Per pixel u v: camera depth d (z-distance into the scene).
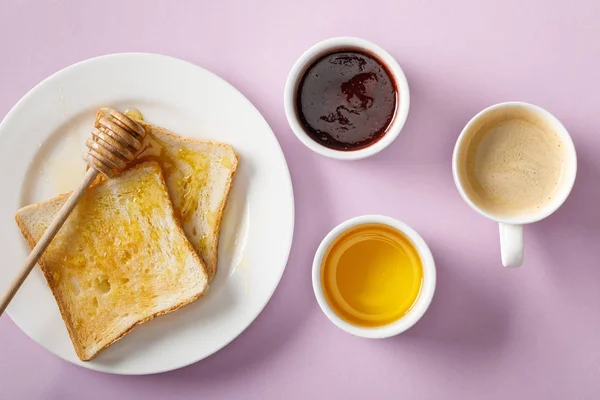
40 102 0.58
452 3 0.58
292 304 0.59
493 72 0.58
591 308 0.59
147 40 0.60
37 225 0.57
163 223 0.58
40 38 0.60
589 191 0.58
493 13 0.58
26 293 0.58
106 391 0.60
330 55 0.55
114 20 0.60
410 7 0.58
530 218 0.53
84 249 0.58
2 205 0.58
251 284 0.57
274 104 0.59
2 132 0.57
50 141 0.58
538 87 0.58
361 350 0.59
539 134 0.55
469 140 0.55
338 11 0.59
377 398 0.59
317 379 0.60
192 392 0.60
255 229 0.57
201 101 0.57
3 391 0.60
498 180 0.55
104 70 0.57
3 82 0.60
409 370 0.59
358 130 0.55
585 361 0.59
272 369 0.60
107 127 0.55
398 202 0.59
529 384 0.59
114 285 0.58
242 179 0.57
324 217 0.59
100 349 0.57
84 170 0.59
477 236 0.59
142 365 0.57
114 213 0.58
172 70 0.57
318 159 0.59
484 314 0.59
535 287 0.59
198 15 0.59
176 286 0.58
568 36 0.58
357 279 0.58
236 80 0.59
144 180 0.58
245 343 0.60
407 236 0.55
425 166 0.59
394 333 0.54
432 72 0.59
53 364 0.60
